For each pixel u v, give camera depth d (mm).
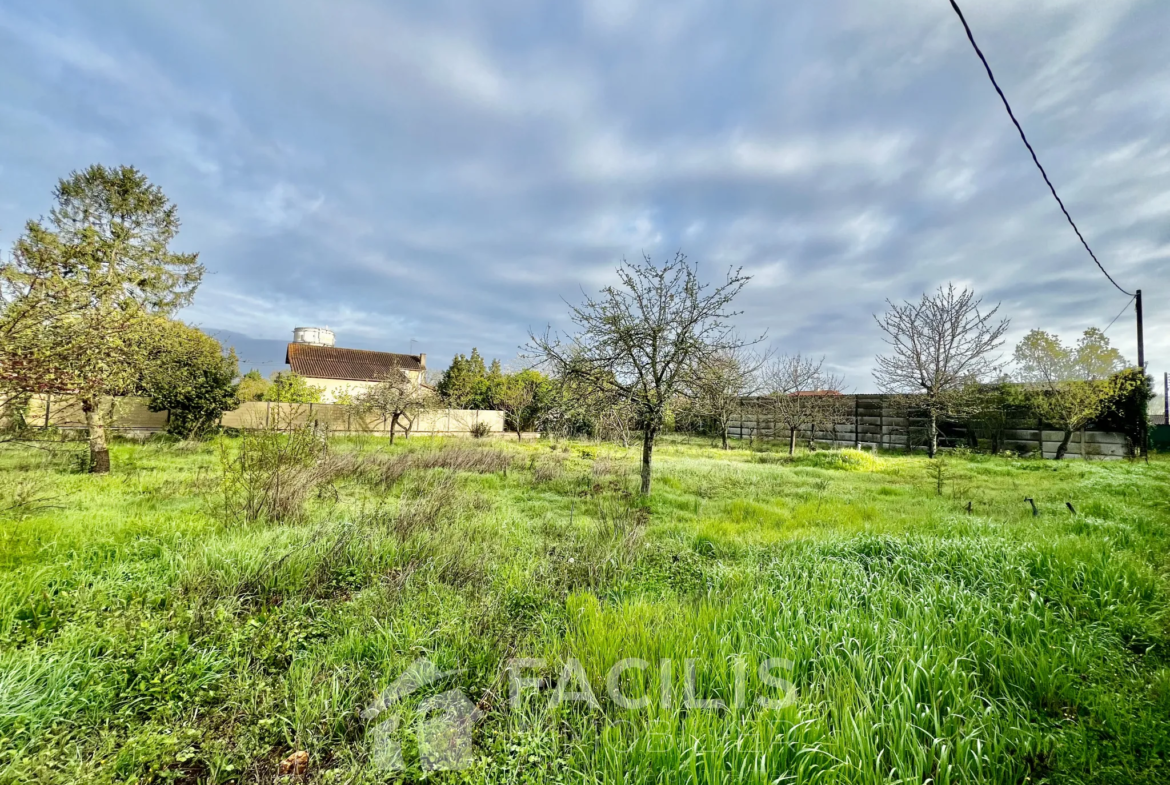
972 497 8727
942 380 19781
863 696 2203
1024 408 18531
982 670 2648
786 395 21484
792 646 2686
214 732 2123
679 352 8328
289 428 7137
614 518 6160
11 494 5723
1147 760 1929
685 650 2627
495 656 2793
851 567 4082
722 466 13312
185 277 13141
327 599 3715
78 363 5594
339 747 2086
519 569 4285
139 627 2773
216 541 4375
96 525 4805
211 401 15711
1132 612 3301
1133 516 6152
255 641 2797
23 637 2652
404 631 2969
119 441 14008
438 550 4641
